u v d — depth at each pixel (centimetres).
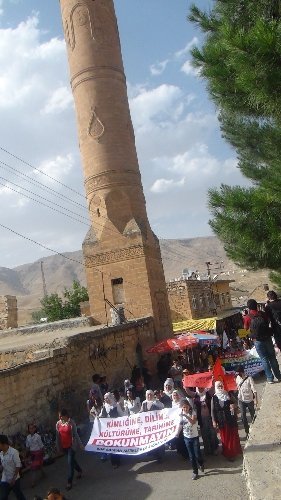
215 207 555
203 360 2269
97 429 1130
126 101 2738
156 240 2698
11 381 1241
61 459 1270
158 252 2705
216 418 1047
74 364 1570
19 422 1231
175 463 1080
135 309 2430
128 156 2642
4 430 1173
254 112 560
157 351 1973
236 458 1027
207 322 2677
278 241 525
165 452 1193
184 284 3316
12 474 900
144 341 2216
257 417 607
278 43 436
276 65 448
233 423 1042
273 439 516
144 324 2264
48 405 1371
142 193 2695
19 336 2475
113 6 2814
